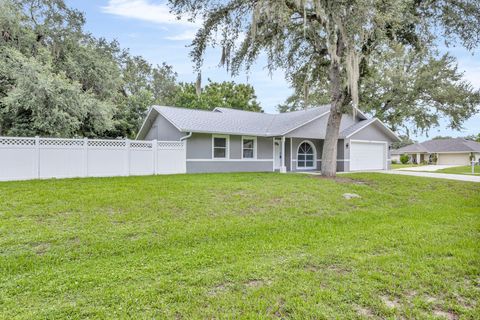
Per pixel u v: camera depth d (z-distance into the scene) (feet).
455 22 35.78
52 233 16.11
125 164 39.93
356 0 30.12
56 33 58.44
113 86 64.49
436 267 12.42
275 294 10.16
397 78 73.87
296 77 44.24
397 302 9.67
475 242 15.70
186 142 46.55
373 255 13.96
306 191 29.48
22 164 32.83
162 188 28.07
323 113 59.16
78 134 53.98
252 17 33.88
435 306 9.42
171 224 18.52
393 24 32.27
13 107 42.11
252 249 14.88
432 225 19.54
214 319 8.70
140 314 8.90
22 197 22.77
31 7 56.70
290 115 66.44
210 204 23.61
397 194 31.50
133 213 20.31
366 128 63.21
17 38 53.06
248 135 53.06
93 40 65.57
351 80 32.81
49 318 8.66
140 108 68.90
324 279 11.30
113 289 10.45
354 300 9.75
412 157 155.94
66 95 45.24
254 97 120.98
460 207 25.73
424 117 72.84
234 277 11.50
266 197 26.55
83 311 9.04
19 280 11.15
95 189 26.76
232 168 52.37
